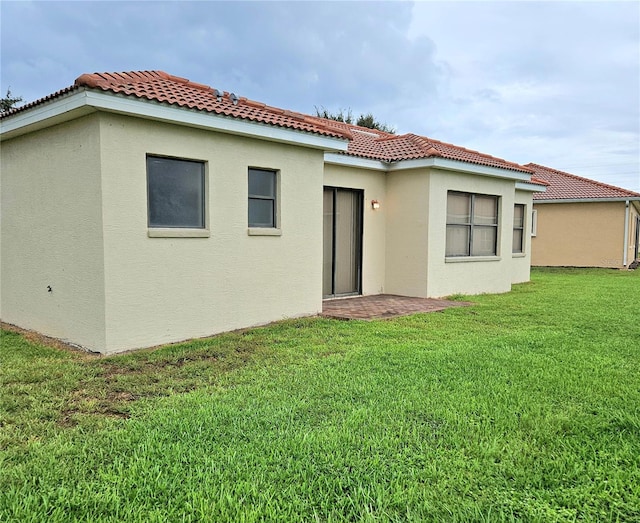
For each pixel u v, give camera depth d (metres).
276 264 8.21
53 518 2.57
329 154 10.23
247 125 7.25
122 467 3.10
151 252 6.52
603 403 4.34
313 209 8.84
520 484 2.98
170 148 6.63
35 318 7.60
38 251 7.40
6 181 8.12
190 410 4.10
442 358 5.79
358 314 9.02
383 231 12.05
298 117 8.88
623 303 10.59
